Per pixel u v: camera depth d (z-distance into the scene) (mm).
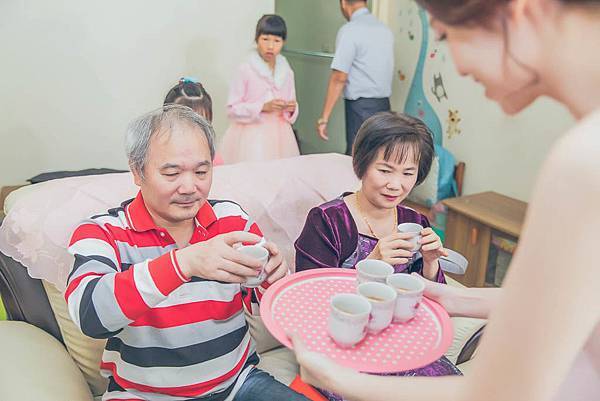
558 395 679
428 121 4012
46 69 3295
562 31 522
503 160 3453
